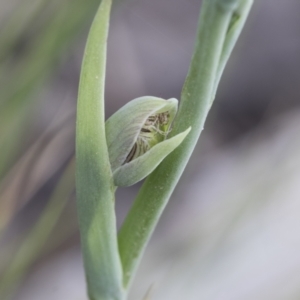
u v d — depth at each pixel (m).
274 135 0.62
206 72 0.24
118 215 0.55
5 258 0.37
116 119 0.25
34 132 0.40
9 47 0.34
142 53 0.67
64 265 0.50
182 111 0.25
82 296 0.49
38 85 0.34
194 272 0.42
